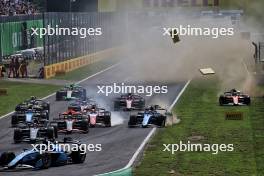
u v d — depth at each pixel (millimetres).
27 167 97750
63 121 134125
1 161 98188
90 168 99562
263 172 98562
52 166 100375
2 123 149125
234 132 134125
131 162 105125
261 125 142750
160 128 139625
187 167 101875
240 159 108375
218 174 97125
